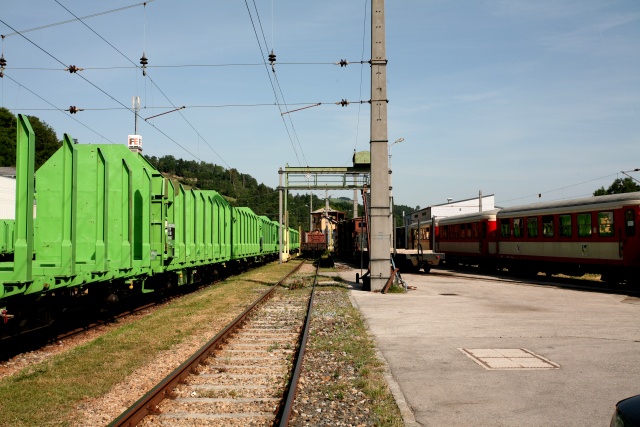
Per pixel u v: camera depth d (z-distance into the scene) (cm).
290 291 2133
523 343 1023
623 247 2044
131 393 682
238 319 1228
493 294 1966
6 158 6184
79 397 659
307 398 666
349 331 1157
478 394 688
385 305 1633
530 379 759
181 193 1734
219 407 625
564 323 1263
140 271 1312
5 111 7031
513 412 615
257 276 2955
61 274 936
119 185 1196
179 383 718
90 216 1123
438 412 616
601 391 698
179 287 1936
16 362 869
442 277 2916
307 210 13738
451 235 3850
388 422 578
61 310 1041
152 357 887
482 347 988
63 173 980
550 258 2533
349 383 741
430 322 1291
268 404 640
